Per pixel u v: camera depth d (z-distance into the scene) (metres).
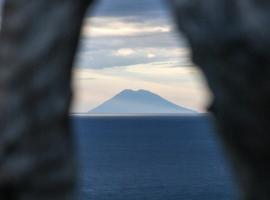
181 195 126.50
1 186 2.69
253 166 2.87
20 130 2.69
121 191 133.88
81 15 2.81
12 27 2.70
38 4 2.71
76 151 2.86
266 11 2.59
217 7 2.65
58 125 2.75
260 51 2.61
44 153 2.71
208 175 153.62
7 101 2.69
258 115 2.74
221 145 2.94
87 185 141.12
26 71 2.70
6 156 2.68
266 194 2.88
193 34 2.71
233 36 2.63
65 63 2.76
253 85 2.68
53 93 2.73
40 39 2.71
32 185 2.71
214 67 2.73
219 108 2.82
